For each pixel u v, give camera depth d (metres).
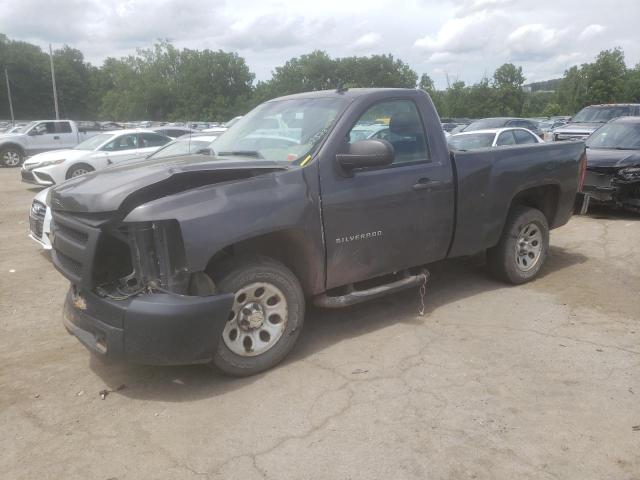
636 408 3.36
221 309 3.48
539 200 6.00
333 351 4.23
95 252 3.48
